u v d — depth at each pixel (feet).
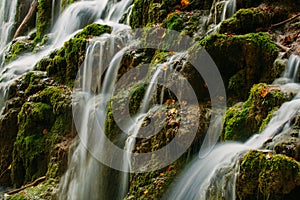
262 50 19.17
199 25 23.82
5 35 42.09
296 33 20.22
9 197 22.22
